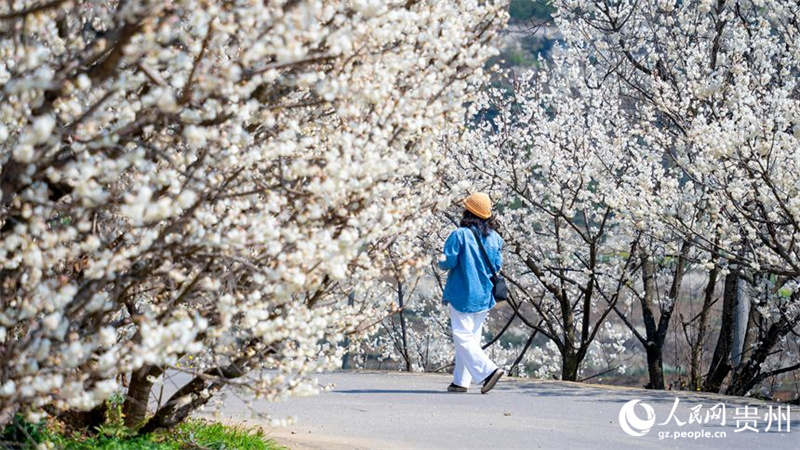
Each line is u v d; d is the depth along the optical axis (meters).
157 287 7.77
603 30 22.88
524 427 12.73
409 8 8.23
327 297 9.24
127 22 5.94
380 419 13.21
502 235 23.86
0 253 6.37
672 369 32.91
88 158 6.29
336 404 14.64
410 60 7.74
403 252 9.03
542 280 24.92
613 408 14.70
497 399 15.34
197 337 8.28
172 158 7.18
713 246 18.72
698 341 25.38
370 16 6.80
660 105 20.11
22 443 7.80
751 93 19.16
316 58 6.41
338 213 7.46
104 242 7.19
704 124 16.75
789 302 21.81
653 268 25.22
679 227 18.27
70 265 7.54
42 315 7.30
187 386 9.26
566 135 23.31
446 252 15.21
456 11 8.70
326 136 8.21
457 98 8.40
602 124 23.55
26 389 6.36
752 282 21.42
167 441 9.36
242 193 6.97
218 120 6.78
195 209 6.83
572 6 23.47
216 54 6.79
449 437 11.88
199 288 7.62
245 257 7.46
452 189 9.39
